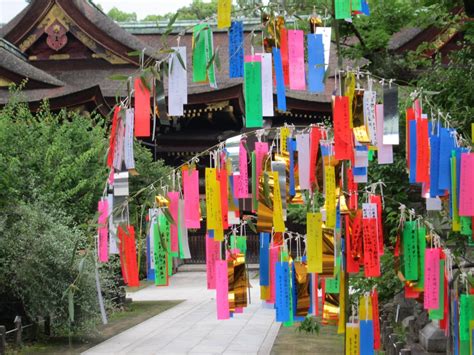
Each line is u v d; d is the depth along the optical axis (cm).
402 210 556
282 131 535
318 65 502
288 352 1351
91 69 4094
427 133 493
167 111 541
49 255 1406
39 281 1415
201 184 2920
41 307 1424
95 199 1969
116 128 504
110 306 1625
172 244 526
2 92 3491
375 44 1118
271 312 2019
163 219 526
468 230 489
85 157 1811
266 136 634
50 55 4088
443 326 565
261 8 518
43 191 1695
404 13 1140
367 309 541
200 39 495
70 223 1811
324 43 505
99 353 1380
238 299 545
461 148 489
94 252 557
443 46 2014
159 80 495
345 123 487
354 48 1135
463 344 526
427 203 538
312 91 512
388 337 984
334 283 586
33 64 4094
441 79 944
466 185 474
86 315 1473
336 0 503
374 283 877
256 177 519
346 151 486
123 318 1941
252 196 521
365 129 492
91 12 3988
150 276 539
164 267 528
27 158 1709
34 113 3278
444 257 537
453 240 702
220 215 521
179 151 3972
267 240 551
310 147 522
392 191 977
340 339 1498
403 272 545
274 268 545
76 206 1872
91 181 1914
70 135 2083
